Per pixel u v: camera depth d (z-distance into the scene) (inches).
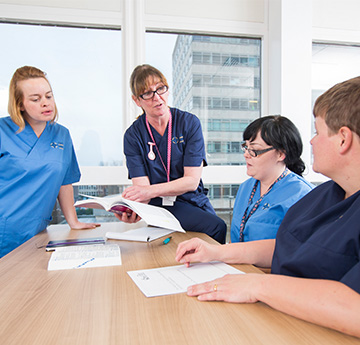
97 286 24.6
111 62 83.7
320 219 24.1
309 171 87.7
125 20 81.8
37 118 50.6
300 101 86.2
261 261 30.7
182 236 42.5
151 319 19.1
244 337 17.0
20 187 51.6
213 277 26.1
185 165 60.4
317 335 17.1
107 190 84.4
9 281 26.0
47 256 33.6
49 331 17.8
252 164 46.1
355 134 20.4
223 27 87.2
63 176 55.3
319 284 18.8
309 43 85.9
